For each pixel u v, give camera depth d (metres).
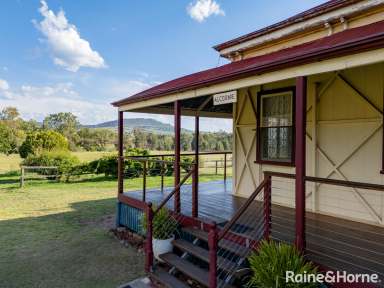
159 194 7.92
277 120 6.36
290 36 6.91
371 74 4.93
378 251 3.72
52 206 10.55
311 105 5.76
